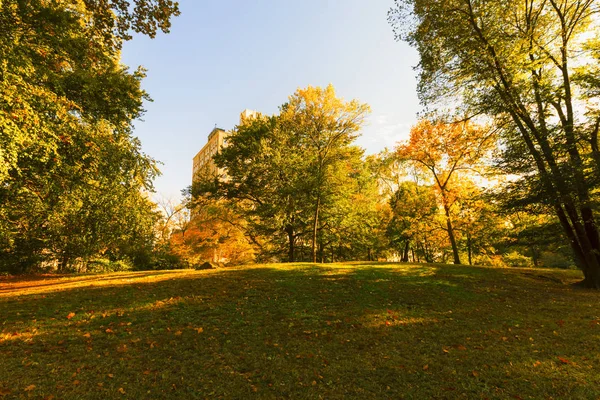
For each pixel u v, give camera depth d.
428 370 5.52
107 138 13.30
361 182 33.62
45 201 13.83
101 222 15.42
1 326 7.50
